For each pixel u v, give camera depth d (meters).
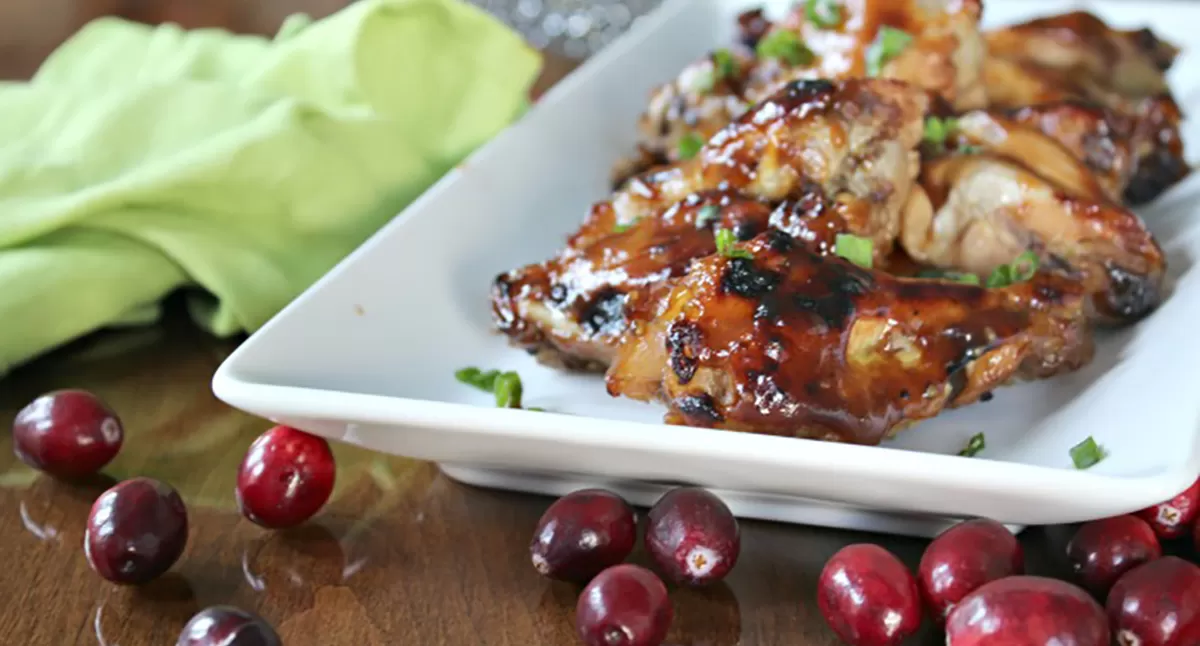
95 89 0.60
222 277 0.53
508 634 0.44
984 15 0.66
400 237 0.52
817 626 0.44
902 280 0.47
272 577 0.45
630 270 0.49
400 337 0.50
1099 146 0.55
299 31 0.64
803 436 0.45
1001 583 0.41
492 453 0.45
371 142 0.57
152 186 0.54
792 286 0.45
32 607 0.45
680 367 0.45
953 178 0.52
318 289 0.49
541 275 0.50
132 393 0.52
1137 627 0.42
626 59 0.63
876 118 0.50
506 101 0.61
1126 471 0.43
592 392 0.50
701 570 0.43
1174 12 0.65
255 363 0.47
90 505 0.48
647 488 0.46
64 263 0.53
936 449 0.48
